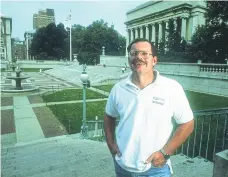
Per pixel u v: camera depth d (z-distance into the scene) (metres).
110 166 5.20
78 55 82.50
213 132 8.67
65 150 7.60
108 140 2.59
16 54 148.50
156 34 65.25
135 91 2.33
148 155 2.21
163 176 2.31
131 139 2.27
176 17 57.31
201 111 4.89
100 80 37.59
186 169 4.46
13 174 5.34
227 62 29.17
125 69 44.09
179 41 41.19
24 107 19.92
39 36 97.81
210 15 30.94
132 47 2.40
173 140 2.22
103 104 20.72
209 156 7.34
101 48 86.00
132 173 2.30
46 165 5.88
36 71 68.81
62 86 34.31
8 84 34.19
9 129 14.05
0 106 20.30
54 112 17.97
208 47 32.91
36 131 13.68
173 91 2.28
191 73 26.72
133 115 2.29
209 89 24.36
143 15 68.69
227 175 3.05
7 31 95.31
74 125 14.62
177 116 2.29
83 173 4.80
